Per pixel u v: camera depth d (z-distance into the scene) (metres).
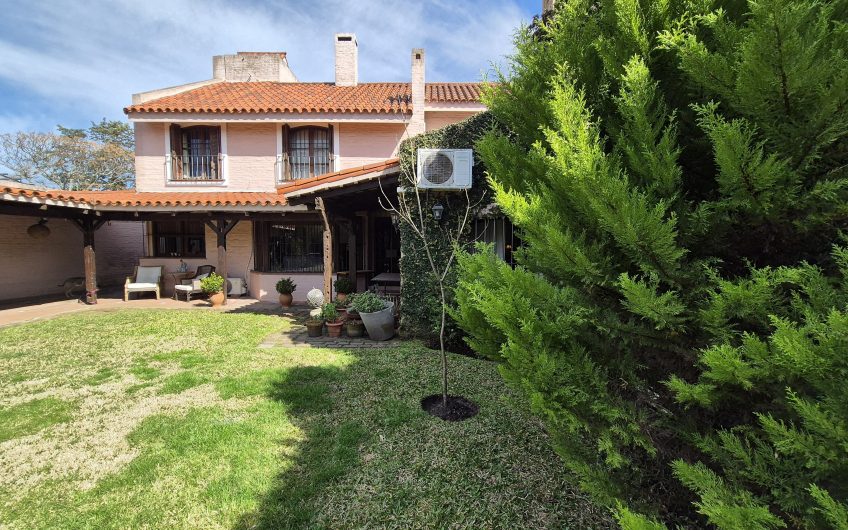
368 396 4.35
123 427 3.73
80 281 12.33
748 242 1.71
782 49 1.32
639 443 1.79
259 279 11.63
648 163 1.73
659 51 1.92
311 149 12.12
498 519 2.47
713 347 1.39
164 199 10.24
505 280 2.02
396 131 12.04
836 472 1.24
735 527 1.23
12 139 22.06
